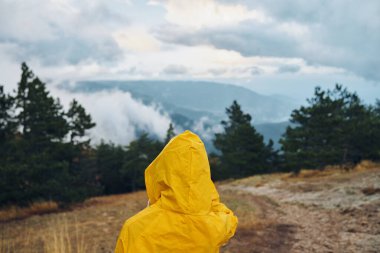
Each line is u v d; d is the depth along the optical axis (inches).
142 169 1924.2
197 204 62.9
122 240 64.5
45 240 326.3
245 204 591.8
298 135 1082.1
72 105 904.3
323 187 647.8
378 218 349.1
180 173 63.4
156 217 63.7
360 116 1259.8
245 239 324.5
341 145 1109.1
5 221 550.0
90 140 929.5
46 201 687.1
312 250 281.0
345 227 343.0
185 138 66.3
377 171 696.4
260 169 1766.7
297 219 426.6
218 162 2046.0
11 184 663.1
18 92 722.2
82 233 375.6
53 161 733.3
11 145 692.7
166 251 62.7
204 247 62.7
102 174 2057.1
